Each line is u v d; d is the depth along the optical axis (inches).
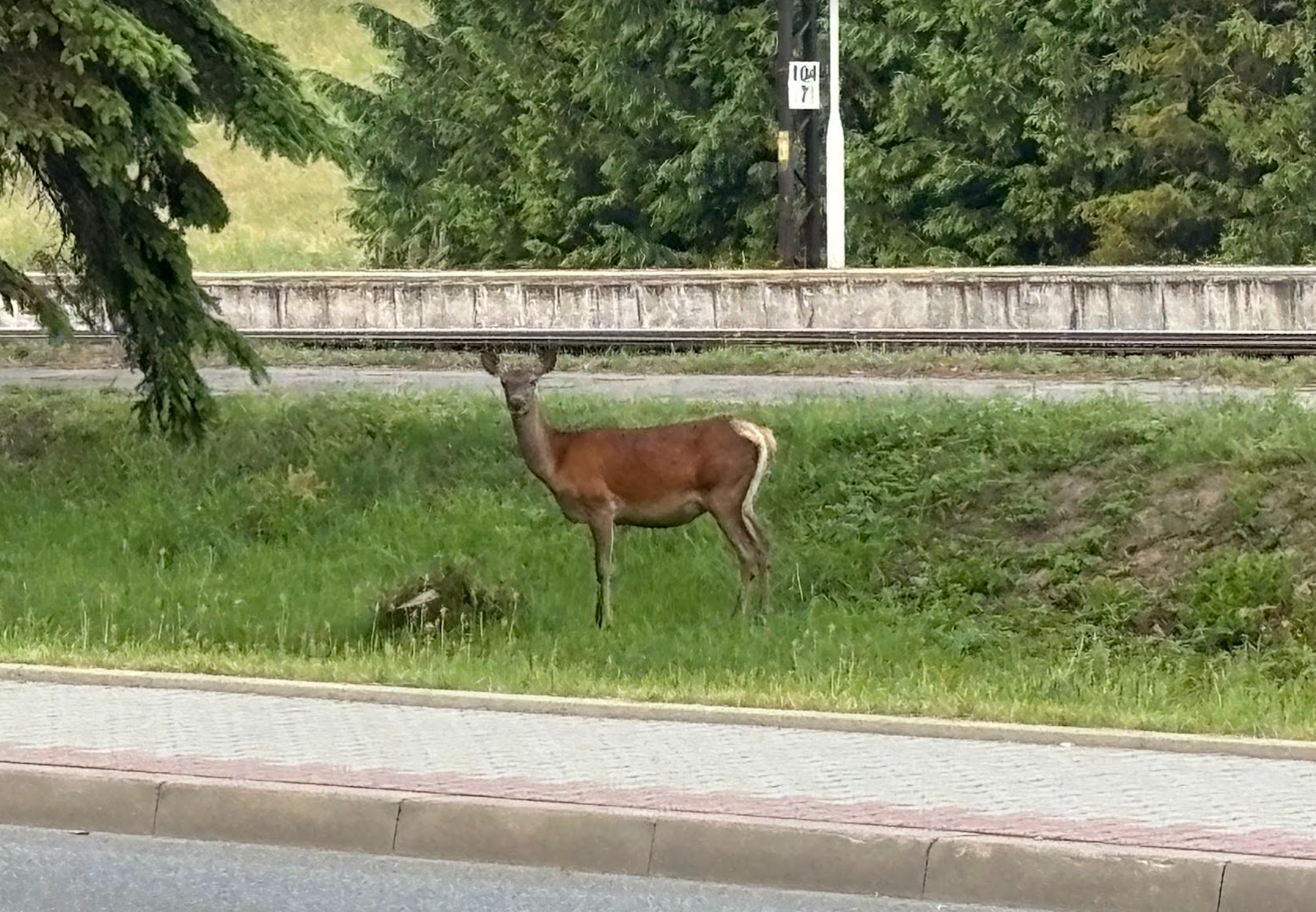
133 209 676.7
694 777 297.0
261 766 297.9
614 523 513.0
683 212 1585.9
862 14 1547.7
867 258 1515.7
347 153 685.3
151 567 607.8
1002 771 307.0
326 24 2458.2
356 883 261.1
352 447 702.5
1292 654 488.4
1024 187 1473.9
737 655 466.0
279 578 583.8
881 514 596.1
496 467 673.6
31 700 361.1
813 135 1253.1
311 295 1159.6
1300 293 937.5
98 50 604.4
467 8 1738.4
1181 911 248.2
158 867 267.9
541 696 376.8
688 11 1576.0
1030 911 252.1
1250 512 545.3
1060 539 568.1
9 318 1109.1
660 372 879.7
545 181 1667.1
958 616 537.6
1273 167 1409.9
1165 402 645.9
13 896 255.4
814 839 260.8
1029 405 649.6
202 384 694.5
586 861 268.4
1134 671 474.3
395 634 497.4
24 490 708.0
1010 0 1465.3
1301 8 1414.9
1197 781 302.2
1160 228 1430.9
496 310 1121.4
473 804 273.0
